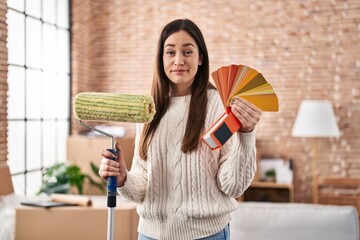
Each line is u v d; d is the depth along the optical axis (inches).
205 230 57.3
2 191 111.5
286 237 102.3
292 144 197.8
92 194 166.9
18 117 153.4
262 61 199.2
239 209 106.3
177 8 205.2
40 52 168.9
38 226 93.2
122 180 57.0
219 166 57.9
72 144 172.1
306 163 196.9
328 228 102.2
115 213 92.4
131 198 59.4
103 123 205.6
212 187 57.2
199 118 57.0
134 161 62.8
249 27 199.6
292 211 104.9
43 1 171.2
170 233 58.0
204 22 202.8
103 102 53.2
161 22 206.7
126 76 210.8
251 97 51.0
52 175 150.0
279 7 197.2
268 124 199.8
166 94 59.7
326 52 194.1
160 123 59.2
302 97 196.7
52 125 178.4
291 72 197.2
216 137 50.3
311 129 176.7
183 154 57.2
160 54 58.8
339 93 193.6
